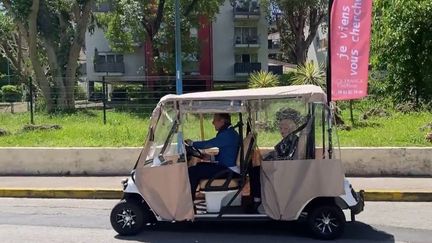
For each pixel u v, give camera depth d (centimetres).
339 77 1127
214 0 3888
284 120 799
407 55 2044
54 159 1269
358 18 1120
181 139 782
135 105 2067
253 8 5031
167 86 2742
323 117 786
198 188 786
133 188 785
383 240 758
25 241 759
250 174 791
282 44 5884
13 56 4691
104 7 4191
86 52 4772
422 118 1711
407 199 1034
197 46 4031
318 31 5644
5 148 1281
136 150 1251
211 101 783
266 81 2227
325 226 762
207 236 784
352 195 782
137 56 4725
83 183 1166
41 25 2977
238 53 5078
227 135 793
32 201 1073
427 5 1984
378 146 1244
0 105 2558
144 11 3641
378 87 2144
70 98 2420
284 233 799
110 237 782
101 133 1521
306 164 761
